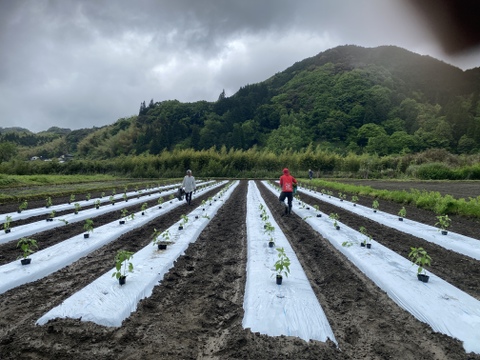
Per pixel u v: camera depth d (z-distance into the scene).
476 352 3.35
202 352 3.38
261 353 3.28
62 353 3.23
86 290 4.52
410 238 8.69
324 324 3.82
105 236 8.02
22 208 11.62
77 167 47.38
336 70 135.38
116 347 3.37
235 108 106.50
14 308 4.23
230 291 5.07
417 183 33.34
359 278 5.64
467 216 12.11
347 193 23.02
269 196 20.02
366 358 3.27
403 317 4.20
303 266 6.33
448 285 5.00
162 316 4.16
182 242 7.54
